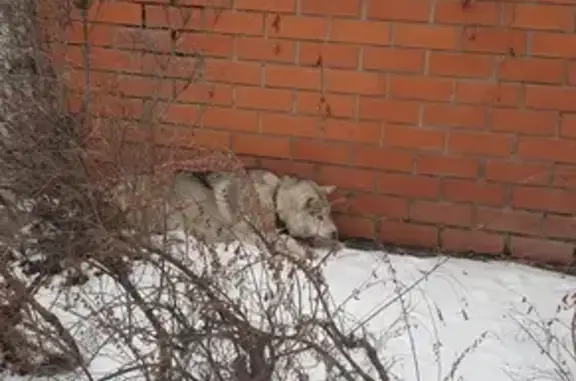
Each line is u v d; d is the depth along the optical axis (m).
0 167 5.19
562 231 6.07
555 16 5.86
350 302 5.64
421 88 6.05
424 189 6.16
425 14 5.97
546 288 5.84
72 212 5.11
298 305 5.13
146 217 5.12
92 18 6.25
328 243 6.07
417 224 6.20
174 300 4.72
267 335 4.57
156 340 4.66
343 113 6.16
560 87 5.92
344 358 4.74
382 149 6.16
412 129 6.11
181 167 5.77
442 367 5.24
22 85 5.39
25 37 5.64
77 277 5.31
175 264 4.77
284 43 6.14
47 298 5.36
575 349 5.01
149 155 5.38
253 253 5.61
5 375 5.16
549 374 5.17
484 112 6.02
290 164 6.28
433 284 5.84
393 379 5.00
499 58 5.95
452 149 6.09
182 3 6.20
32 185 5.15
